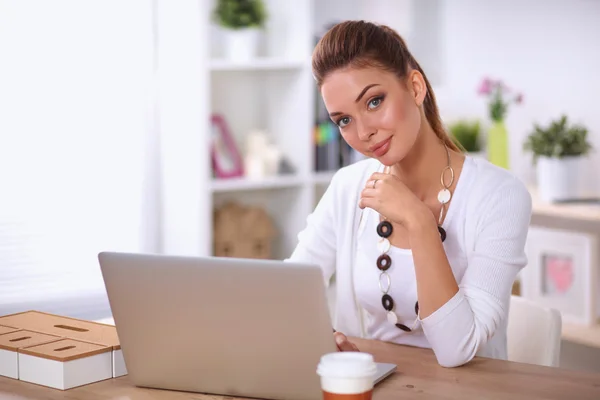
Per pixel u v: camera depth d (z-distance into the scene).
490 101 4.53
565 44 4.42
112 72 4.05
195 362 1.70
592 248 3.85
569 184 4.07
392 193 1.92
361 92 1.91
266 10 4.52
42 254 3.87
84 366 1.78
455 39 4.89
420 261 1.88
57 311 3.91
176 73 4.13
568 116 4.43
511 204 2.05
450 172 2.12
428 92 2.13
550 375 1.81
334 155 4.62
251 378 1.67
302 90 4.42
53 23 3.85
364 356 1.42
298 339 1.60
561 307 3.99
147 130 4.21
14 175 3.78
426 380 1.77
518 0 4.60
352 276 2.28
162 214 4.28
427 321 1.87
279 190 4.61
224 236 4.30
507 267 2.00
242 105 4.61
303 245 2.40
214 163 4.27
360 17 5.03
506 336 2.18
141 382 1.76
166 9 4.14
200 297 1.65
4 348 1.82
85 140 3.99
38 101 3.83
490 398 1.66
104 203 4.06
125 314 1.72
